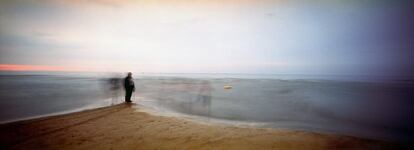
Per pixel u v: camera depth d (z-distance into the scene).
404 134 6.40
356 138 5.27
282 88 19.91
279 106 10.91
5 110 8.82
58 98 12.37
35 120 6.70
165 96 13.98
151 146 4.60
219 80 28.80
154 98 12.95
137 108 8.80
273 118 8.23
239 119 7.96
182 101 12.07
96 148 4.47
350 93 16.33
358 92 16.95
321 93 16.38
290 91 17.72
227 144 4.72
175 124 6.39
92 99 12.04
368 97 14.48
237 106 10.81
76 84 21.36
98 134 5.37
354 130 6.77
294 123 7.53
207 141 4.91
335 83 23.31
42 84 21.41
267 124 7.26
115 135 5.30
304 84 23.44
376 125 7.39
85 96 13.31
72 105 10.01
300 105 11.28
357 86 20.58
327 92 16.89
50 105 10.00
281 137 5.25
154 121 6.70
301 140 5.03
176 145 4.66
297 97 14.41
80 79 27.89
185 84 23.52
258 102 12.14
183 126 6.18
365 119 8.32
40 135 5.24
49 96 13.27
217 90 18.50
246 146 4.60
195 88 19.17
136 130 5.73
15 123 6.31
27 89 17.17
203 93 15.95
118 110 8.30
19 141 4.82
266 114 8.95
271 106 10.88
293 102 12.23
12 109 9.05
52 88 17.95
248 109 10.03
